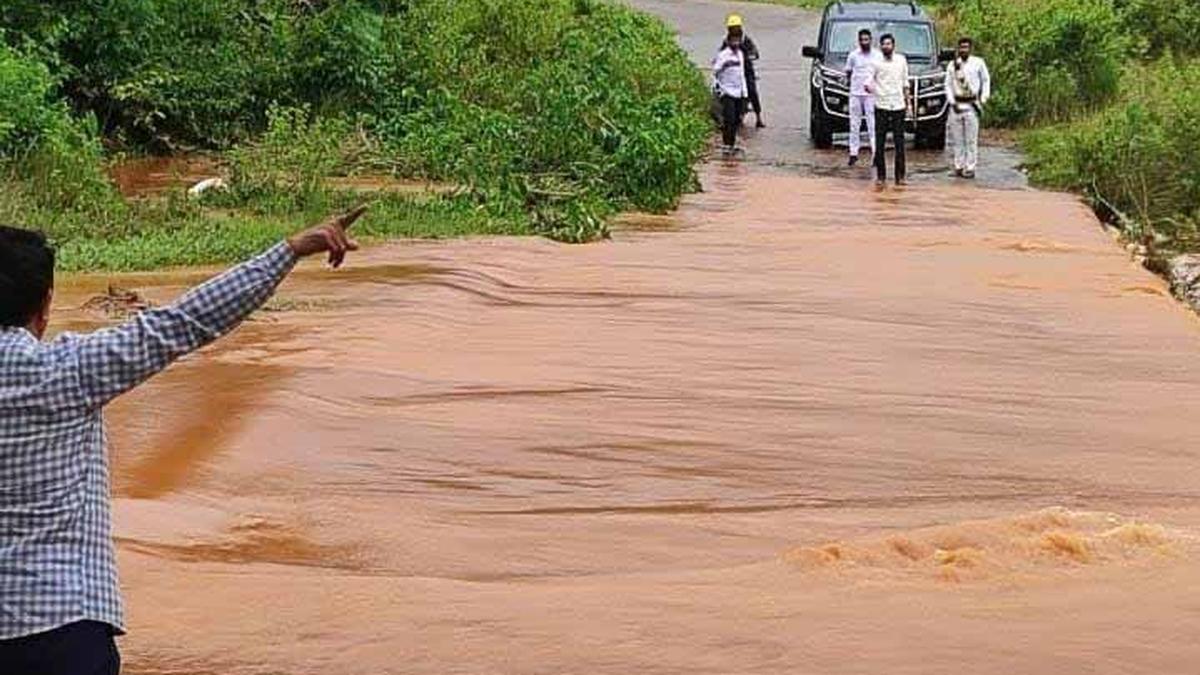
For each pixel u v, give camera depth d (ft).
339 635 28.63
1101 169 100.07
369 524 34.81
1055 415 45.24
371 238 74.38
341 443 40.63
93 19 106.11
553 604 30.12
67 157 81.00
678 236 79.36
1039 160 110.32
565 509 36.37
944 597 30.63
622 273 66.44
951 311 59.77
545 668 27.30
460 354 50.52
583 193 83.92
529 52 126.41
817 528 35.06
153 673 27.07
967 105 106.83
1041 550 33.12
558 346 52.13
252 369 46.91
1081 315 59.77
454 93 111.75
